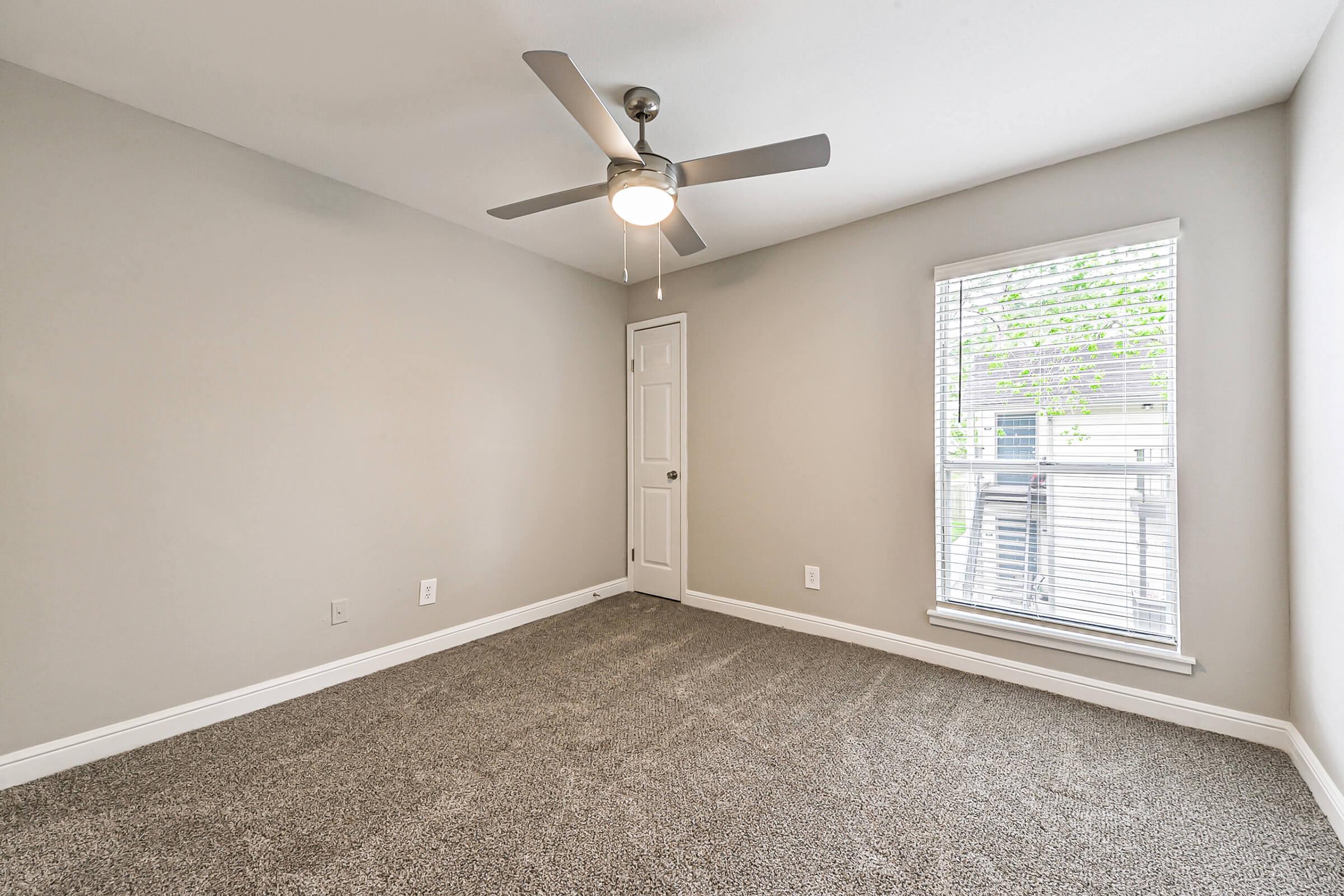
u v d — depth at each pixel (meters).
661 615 3.46
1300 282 1.75
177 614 2.04
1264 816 1.56
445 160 2.31
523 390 3.31
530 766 1.81
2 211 1.70
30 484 1.75
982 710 2.20
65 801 1.63
